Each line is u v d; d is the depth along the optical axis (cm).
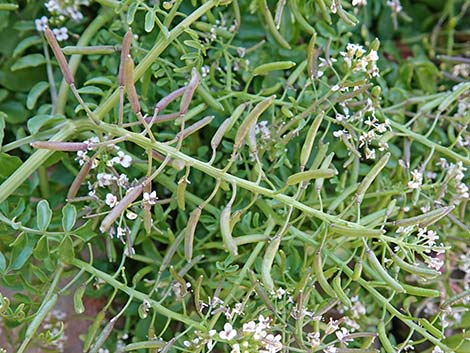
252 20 25
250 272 20
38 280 23
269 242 20
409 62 27
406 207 23
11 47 25
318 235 21
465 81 27
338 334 20
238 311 19
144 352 23
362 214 25
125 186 20
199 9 20
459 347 22
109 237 22
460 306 25
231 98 24
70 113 24
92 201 22
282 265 21
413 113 26
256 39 25
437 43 30
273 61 25
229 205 18
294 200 19
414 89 27
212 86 24
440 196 23
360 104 22
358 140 22
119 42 23
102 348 24
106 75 24
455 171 23
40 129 21
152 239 25
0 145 20
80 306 19
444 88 27
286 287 21
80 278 24
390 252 19
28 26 24
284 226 19
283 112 22
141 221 21
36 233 20
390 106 26
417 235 21
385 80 27
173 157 19
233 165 23
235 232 23
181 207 19
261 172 19
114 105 22
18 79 25
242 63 24
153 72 23
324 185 25
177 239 21
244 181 19
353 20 21
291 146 24
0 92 24
